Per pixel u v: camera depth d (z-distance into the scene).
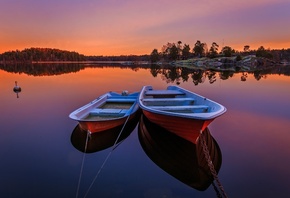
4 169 5.00
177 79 27.20
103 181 4.55
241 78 27.03
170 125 6.04
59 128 7.77
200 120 5.10
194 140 5.80
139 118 8.96
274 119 8.77
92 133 6.43
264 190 4.23
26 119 8.91
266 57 95.69
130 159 5.53
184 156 5.66
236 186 4.37
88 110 7.63
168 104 8.46
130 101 9.85
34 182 4.49
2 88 17.86
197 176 4.73
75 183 4.46
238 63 88.44
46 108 10.98
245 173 4.81
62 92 16.33
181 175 4.78
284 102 12.10
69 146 6.27
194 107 6.91
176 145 6.34
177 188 4.32
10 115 9.52
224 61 90.19
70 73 37.56
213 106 6.72
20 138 6.84
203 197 4.04
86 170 4.98
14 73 36.53
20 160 5.43
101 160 5.48
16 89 16.42
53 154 5.77
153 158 5.58
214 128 7.71
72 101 12.94
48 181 4.54
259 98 13.43
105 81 24.80
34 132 7.37
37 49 155.38
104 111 7.66
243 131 7.41
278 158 5.46
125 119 7.08
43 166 5.15
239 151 5.86
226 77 28.81
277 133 7.17
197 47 105.88
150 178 4.67
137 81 25.08
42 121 8.62
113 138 7.03
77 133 7.27
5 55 140.00
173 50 108.12
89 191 4.20
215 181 4.54
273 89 17.20
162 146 6.37
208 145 6.24
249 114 9.55
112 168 5.08
